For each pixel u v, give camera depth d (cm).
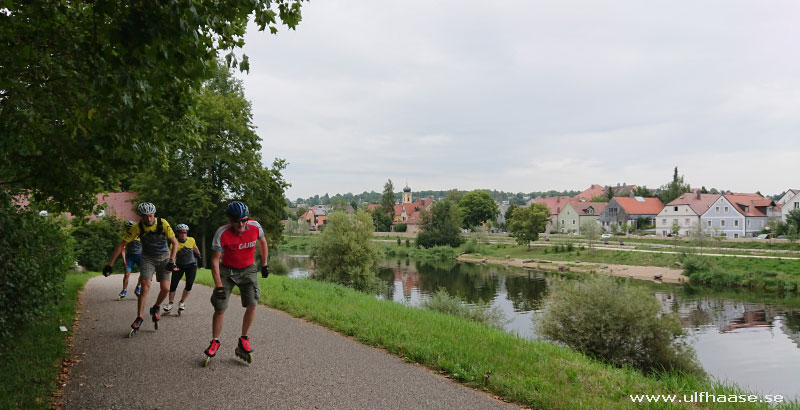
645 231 9194
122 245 668
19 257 648
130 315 835
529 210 7762
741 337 2409
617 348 1586
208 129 3225
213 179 3397
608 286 1636
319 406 409
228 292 520
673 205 8775
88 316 824
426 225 9225
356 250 3619
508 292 3978
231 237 516
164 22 390
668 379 570
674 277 4759
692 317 2952
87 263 2992
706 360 1973
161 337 655
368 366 538
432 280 4856
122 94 425
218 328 529
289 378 483
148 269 679
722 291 3994
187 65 467
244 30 573
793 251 5144
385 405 418
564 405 427
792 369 1820
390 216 13375
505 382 479
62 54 503
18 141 534
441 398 441
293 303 959
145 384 455
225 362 535
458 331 762
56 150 558
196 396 425
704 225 5831
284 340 655
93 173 701
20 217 595
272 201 3438
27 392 414
